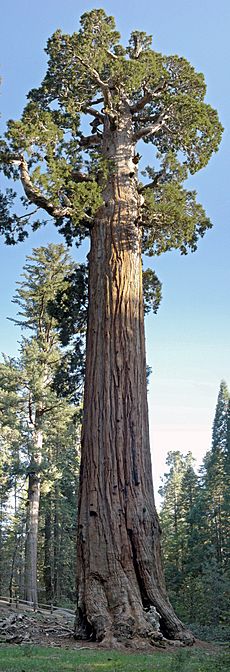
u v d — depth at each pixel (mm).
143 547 11422
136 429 12422
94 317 13602
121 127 15609
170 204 15141
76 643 10414
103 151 15578
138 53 16750
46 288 33062
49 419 33594
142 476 12078
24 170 14641
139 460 12172
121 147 15297
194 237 16984
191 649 9992
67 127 16391
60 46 15852
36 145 14320
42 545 45000
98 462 12117
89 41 15609
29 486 32125
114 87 15758
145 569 11258
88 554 11422
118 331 13188
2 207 17062
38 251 34062
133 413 12523
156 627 10594
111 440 12219
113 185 14734
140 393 12875
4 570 43719
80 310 21875
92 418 12609
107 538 11391
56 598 39156
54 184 13812
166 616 11031
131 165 15258
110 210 14375
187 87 16438
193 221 15672
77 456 42812
